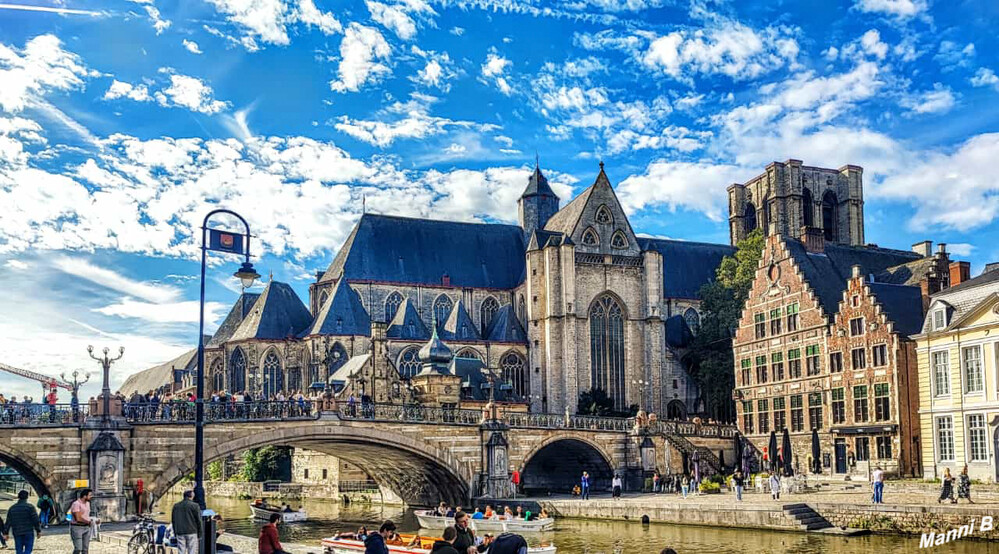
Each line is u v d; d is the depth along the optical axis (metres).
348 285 123.00
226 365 122.31
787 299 92.56
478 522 64.56
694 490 81.62
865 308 81.31
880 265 104.00
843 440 83.50
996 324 65.38
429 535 64.44
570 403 117.19
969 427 67.94
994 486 62.81
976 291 68.81
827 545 50.41
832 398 85.06
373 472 95.25
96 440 62.56
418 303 128.25
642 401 122.88
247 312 142.38
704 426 99.19
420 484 90.56
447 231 136.12
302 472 115.81
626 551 51.75
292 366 119.44
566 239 120.44
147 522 38.25
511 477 84.31
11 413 61.28
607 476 93.75
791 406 91.12
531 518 65.75
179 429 66.75
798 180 150.38
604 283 123.69
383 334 105.88
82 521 33.12
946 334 70.12
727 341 118.31
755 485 81.38
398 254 129.88
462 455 82.06
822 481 78.69
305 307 126.94
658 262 125.19
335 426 74.75
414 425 79.50
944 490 55.59
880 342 79.25
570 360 118.00
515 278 135.88
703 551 50.12
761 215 152.00
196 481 35.22
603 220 125.62
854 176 152.38
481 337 129.00
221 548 37.62
